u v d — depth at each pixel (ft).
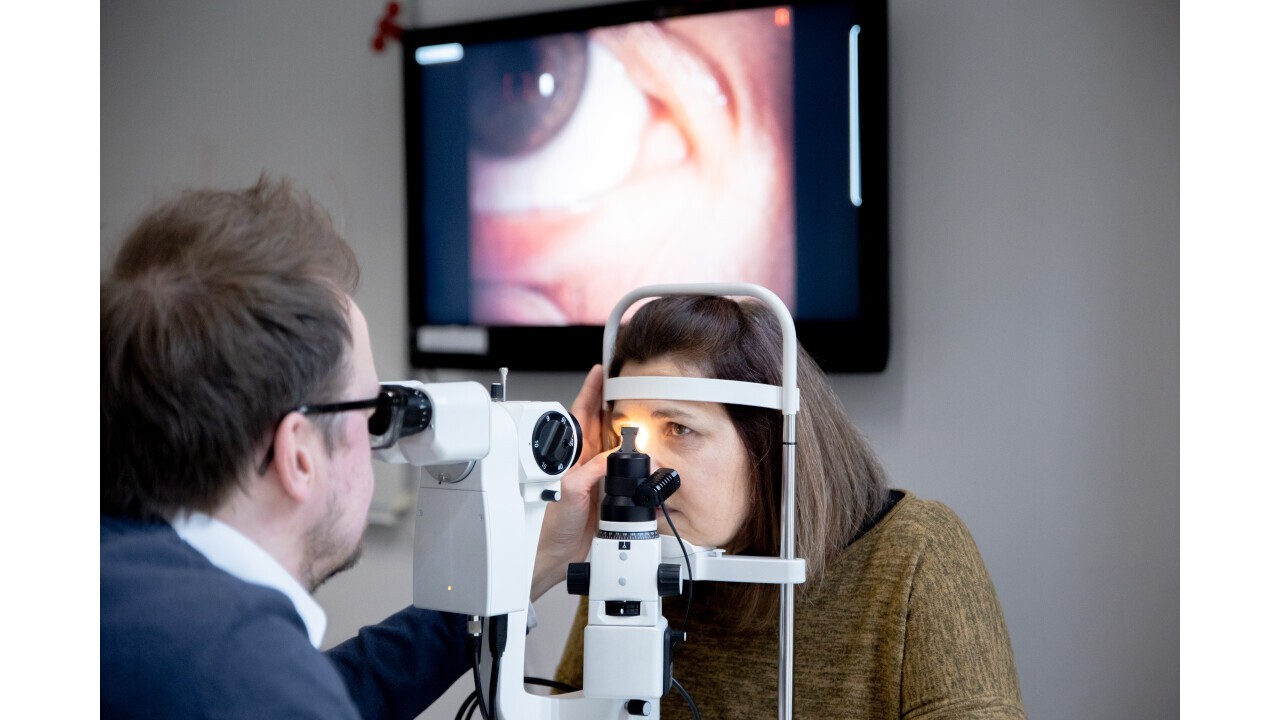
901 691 3.70
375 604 7.22
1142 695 5.35
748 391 3.39
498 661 2.99
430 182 6.95
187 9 8.00
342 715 2.10
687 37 6.15
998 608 3.90
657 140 6.26
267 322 2.28
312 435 2.38
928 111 5.74
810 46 5.84
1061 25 5.46
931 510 4.09
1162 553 5.31
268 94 7.69
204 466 2.28
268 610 2.18
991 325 5.62
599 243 6.45
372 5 7.30
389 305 7.26
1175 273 5.26
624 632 2.98
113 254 2.44
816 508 3.87
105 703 2.06
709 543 3.73
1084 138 5.42
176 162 8.04
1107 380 5.40
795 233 5.91
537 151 6.61
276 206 2.51
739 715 3.96
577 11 6.42
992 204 5.61
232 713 2.00
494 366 6.73
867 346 5.72
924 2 5.74
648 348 3.78
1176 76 5.24
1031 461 5.56
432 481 2.98
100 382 2.29
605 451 3.96
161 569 2.20
